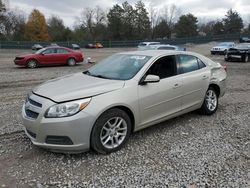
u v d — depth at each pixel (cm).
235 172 383
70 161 414
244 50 2198
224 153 441
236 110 687
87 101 409
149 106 482
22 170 389
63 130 395
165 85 507
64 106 398
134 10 9356
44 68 1812
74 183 358
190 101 570
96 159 421
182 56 570
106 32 9494
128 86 456
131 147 462
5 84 1117
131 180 365
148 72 492
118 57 568
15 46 6150
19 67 1877
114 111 433
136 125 471
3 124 573
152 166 400
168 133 524
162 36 9669
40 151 445
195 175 375
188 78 557
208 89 622
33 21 8600
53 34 9106
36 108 411
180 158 424
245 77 1302
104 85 446
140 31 9431
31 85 1097
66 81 483
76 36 9175
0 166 399
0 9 7762
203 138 502
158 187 349
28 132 437
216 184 354
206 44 6638
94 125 413
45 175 377
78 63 2162
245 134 523
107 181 363
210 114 636
